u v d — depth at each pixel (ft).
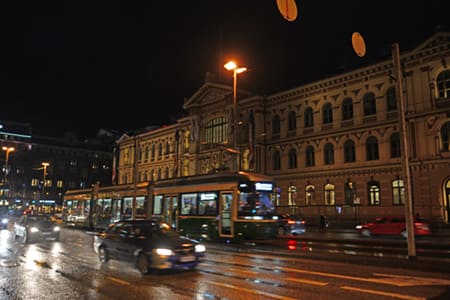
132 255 42.11
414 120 112.27
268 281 36.27
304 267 44.75
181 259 39.55
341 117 130.72
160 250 39.37
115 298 29.84
